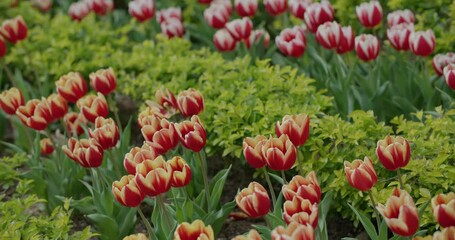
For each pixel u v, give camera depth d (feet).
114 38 11.79
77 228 9.18
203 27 11.69
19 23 10.12
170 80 10.18
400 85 9.55
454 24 9.80
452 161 8.21
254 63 10.45
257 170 9.12
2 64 10.94
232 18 11.83
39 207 9.43
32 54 11.61
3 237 7.81
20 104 8.89
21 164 9.85
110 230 8.42
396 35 9.27
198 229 6.88
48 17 12.50
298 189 7.11
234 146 8.90
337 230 8.90
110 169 8.96
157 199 7.71
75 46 11.35
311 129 8.70
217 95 9.55
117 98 10.56
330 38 9.12
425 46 8.99
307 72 10.11
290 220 6.97
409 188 7.95
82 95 8.87
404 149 7.30
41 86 11.23
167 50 10.65
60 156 9.27
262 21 11.85
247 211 7.22
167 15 11.30
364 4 9.53
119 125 9.27
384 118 9.36
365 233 8.73
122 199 7.42
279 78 9.44
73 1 13.57
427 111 8.89
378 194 8.02
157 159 7.37
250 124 9.07
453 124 8.24
